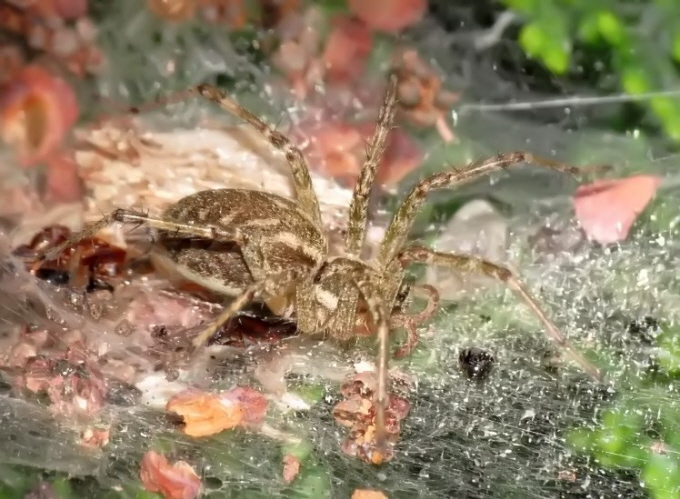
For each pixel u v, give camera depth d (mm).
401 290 92
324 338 94
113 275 96
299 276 92
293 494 87
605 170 95
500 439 89
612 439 88
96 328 93
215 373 92
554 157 97
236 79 99
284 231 92
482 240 97
